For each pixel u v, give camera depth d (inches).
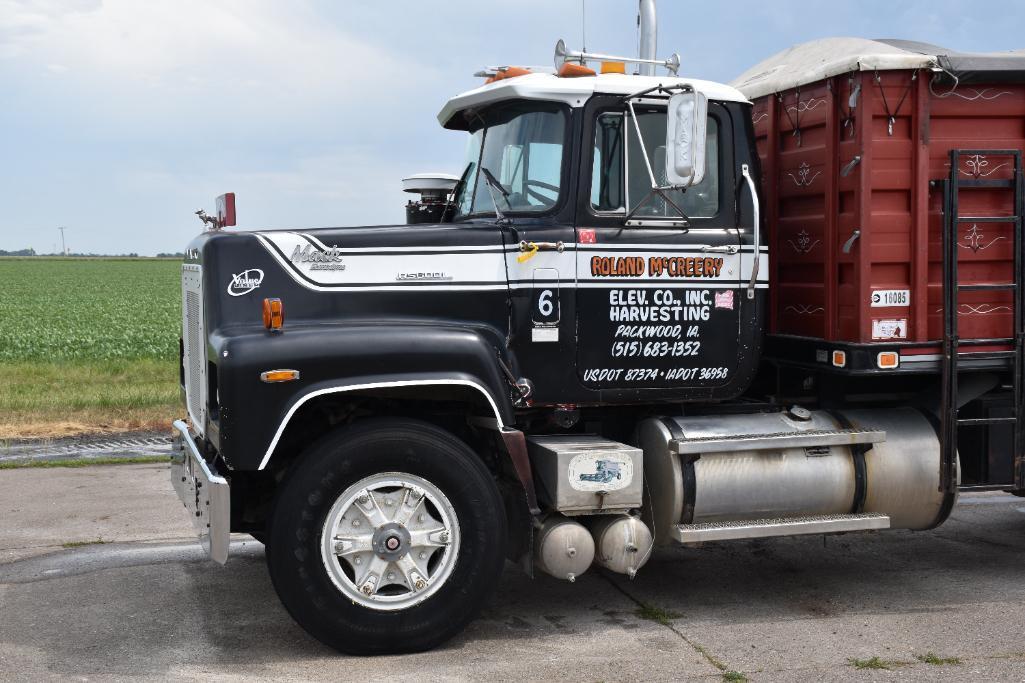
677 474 193.3
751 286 205.2
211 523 165.3
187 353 213.5
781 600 210.4
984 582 223.3
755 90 235.1
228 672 166.6
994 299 213.5
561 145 195.2
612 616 199.5
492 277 191.8
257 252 184.5
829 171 210.2
